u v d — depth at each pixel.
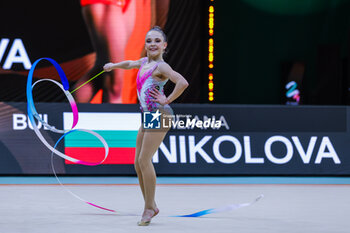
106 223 8.88
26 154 17.45
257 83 30.42
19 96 25.86
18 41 25.83
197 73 26.31
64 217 9.52
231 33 30.22
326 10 30.34
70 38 26.00
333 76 29.36
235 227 8.51
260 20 30.28
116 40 26.05
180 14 26.06
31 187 14.64
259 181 16.45
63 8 25.94
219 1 30.08
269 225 8.73
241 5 30.14
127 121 17.66
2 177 17.31
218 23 30.14
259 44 30.38
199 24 26.17
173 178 17.30
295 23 30.36
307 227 8.52
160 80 9.09
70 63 26.03
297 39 30.41
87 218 9.42
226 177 17.62
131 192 13.69
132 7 25.95
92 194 13.23
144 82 9.09
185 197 12.68
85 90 26.08
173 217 9.62
